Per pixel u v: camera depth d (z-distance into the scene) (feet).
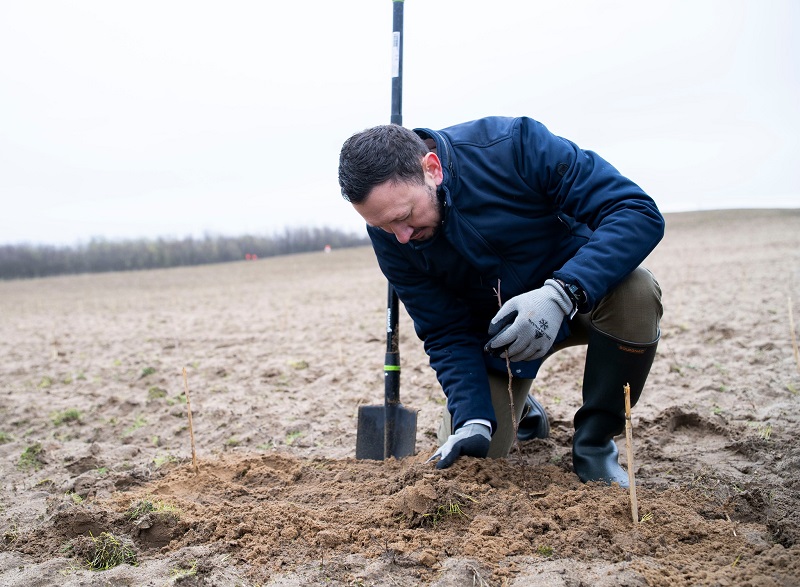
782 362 16.40
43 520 9.39
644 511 8.00
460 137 9.06
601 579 6.64
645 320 8.89
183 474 10.84
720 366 16.53
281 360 21.86
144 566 7.65
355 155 7.90
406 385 17.35
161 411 16.31
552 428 12.97
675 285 38.50
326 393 17.13
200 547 7.98
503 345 8.38
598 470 9.34
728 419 12.57
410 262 9.87
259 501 9.68
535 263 9.33
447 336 10.14
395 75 10.82
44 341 31.76
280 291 57.47
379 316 32.65
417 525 8.21
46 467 12.41
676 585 6.56
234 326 32.99
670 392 14.67
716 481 9.27
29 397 18.69
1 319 46.70
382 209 8.07
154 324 36.73
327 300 45.14
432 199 8.38
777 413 12.46
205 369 20.92
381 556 7.52
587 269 8.17
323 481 10.42
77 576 7.44
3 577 7.55
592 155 8.96
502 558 7.28
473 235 8.89
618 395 9.28
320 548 7.88
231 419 15.01
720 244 80.53
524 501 8.27
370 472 10.39
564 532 7.63
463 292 9.86
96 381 20.42
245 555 7.77
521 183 8.87
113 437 14.57
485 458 9.46
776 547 7.06
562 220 9.32
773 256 56.85
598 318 9.17
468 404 9.62
